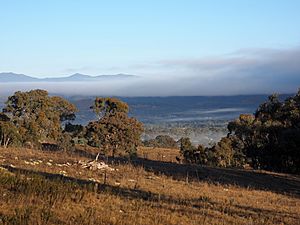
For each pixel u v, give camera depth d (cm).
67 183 1616
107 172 2742
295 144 4812
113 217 1246
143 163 3653
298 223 1689
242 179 3309
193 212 1598
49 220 1087
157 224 1275
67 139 5762
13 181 1439
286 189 3070
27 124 5888
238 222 1534
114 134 4078
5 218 1019
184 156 6150
